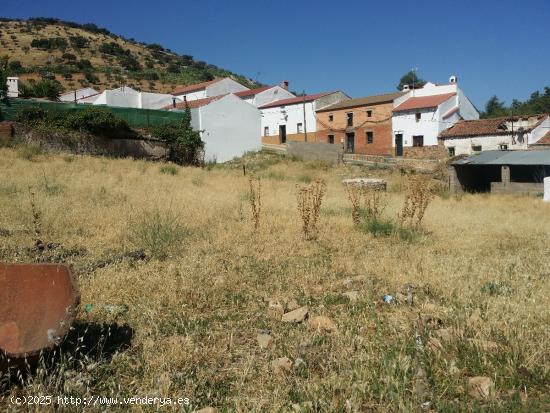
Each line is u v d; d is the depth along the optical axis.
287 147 37.47
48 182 13.40
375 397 3.12
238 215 10.32
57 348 3.47
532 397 3.10
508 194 25.67
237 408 2.95
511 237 9.20
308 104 53.00
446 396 3.16
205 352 3.78
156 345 3.90
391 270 6.26
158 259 6.57
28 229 7.87
